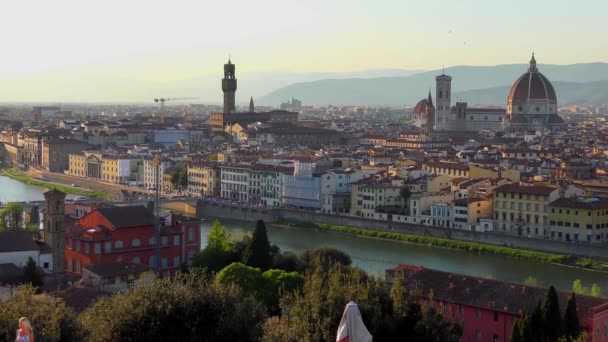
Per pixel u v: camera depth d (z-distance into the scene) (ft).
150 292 480.64
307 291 527.40
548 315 558.15
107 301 494.59
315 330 466.29
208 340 468.34
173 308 469.98
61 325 431.84
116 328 459.73
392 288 510.58
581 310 639.76
